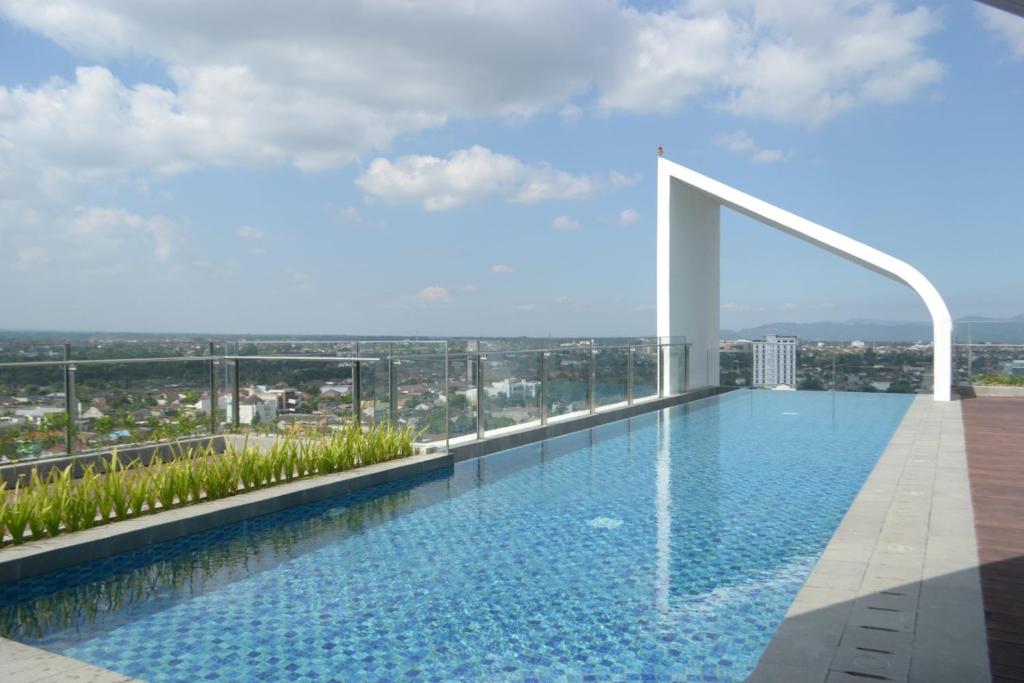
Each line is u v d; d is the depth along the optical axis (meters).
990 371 17.44
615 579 4.89
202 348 9.16
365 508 6.93
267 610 4.41
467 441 9.73
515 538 5.91
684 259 17.45
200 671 3.59
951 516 5.83
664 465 9.14
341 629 4.10
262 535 6.06
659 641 3.86
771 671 3.04
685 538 5.87
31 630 4.14
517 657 3.69
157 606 4.50
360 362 8.87
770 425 12.88
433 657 3.71
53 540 5.10
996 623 3.55
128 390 8.30
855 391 17.66
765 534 5.96
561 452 10.14
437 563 5.29
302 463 7.43
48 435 7.52
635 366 14.94
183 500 6.23
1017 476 7.54
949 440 10.19
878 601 3.88
